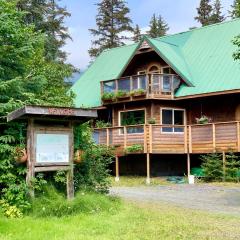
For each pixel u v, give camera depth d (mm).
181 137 26969
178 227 10758
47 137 12375
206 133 25953
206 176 25172
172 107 29109
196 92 27672
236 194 18953
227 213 13320
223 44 30844
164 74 28422
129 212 12570
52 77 17797
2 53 13906
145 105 29109
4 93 13570
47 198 12297
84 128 14211
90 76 36969
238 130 24656
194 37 33281
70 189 12656
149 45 29953
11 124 12711
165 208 14016
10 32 13672
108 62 37281
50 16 42781
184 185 23656
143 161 29031
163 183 25016
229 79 27188
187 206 14961
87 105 32375
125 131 27656
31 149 12070
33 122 12164
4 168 12008
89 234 9812
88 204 12188
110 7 60250
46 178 13055
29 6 37656
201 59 30547
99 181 14570
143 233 10008
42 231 9945
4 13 13922
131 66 31391
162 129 26781
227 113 27531
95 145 14859
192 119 29141
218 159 25297
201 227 10820
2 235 9508
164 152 26531
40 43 15336
